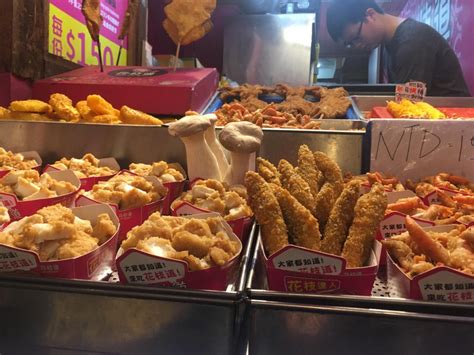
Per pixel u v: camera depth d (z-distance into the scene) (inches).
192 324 33.1
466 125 64.6
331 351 32.6
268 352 33.4
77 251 37.0
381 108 108.0
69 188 53.0
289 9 194.4
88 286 34.2
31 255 35.4
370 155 66.5
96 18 100.3
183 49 199.9
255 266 42.2
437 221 47.9
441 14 193.3
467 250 38.0
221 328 32.8
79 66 123.9
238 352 34.5
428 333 31.4
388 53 148.6
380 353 32.1
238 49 186.5
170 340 33.5
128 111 79.4
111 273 42.0
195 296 33.1
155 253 35.3
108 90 94.5
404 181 66.2
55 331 34.7
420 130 65.4
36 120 79.7
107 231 41.4
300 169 50.3
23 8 95.7
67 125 73.8
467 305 32.1
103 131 73.1
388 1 264.5
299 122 96.3
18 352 35.5
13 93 94.9
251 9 198.2
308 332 32.7
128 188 51.4
